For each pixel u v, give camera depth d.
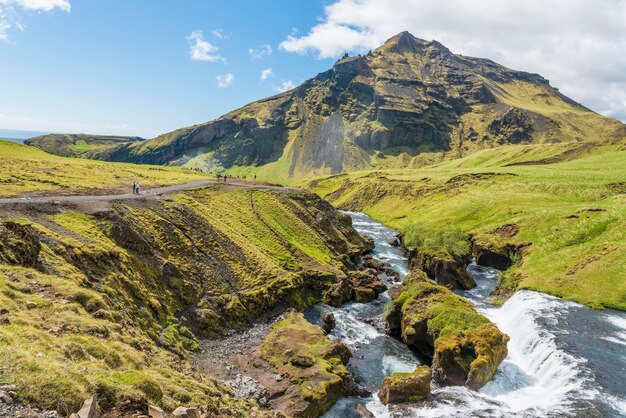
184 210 81.94
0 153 124.50
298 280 79.62
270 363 50.75
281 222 105.06
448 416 41.59
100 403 20.81
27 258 41.94
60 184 86.88
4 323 26.20
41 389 19.14
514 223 111.25
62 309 33.78
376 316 73.44
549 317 63.16
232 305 65.06
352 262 109.88
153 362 33.94
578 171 168.38
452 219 138.38
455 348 50.56
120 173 124.69
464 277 87.81
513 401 45.28
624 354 51.03
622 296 68.00
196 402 27.83
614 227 88.94
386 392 45.84
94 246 54.78
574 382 45.44
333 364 51.56
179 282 63.47
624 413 39.81
